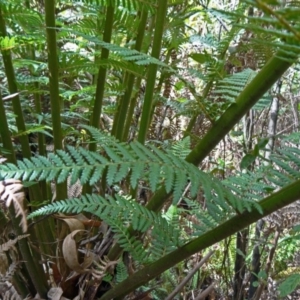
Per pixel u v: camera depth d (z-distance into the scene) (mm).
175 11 1238
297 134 862
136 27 958
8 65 842
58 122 854
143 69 868
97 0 832
